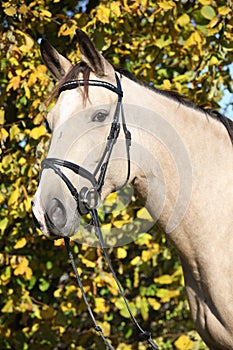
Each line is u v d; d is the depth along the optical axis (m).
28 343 7.09
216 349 4.50
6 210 6.21
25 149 6.22
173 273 7.00
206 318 4.39
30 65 6.10
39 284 7.04
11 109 6.84
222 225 4.34
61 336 7.14
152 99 4.45
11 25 6.21
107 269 6.87
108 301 7.48
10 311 6.61
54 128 4.17
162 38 6.37
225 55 6.48
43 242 7.16
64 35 6.46
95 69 4.28
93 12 6.28
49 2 6.67
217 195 4.38
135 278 6.99
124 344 7.15
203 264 4.35
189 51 6.57
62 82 4.27
